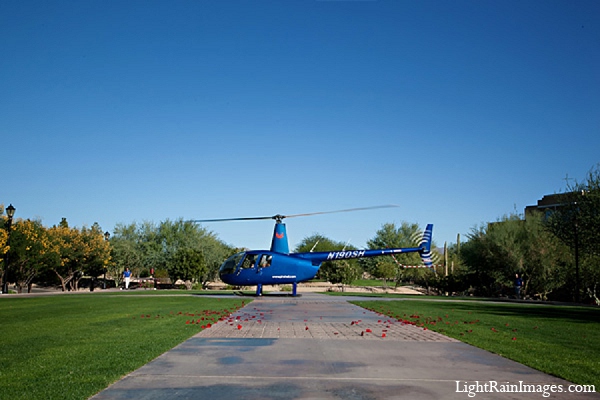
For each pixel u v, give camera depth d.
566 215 31.67
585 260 34.47
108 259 46.78
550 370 7.54
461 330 12.65
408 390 6.29
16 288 41.84
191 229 59.62
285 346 9.63
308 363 7.95
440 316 16.69
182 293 32.25
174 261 47.06
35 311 17.02
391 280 68.69
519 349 9.55
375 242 72.94
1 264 35.47
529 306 23.98
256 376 6.98
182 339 10.23
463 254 43.03
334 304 22.11
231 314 16.42
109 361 7.75
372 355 8.76
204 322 13.62
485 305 24.03
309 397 5.91
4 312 16.61
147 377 6.86
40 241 36.53
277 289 48.88
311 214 27.23
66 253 40.53
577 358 8.62
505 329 13.13
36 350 8.73
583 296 36.06
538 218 38.41
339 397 5.92
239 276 27.31
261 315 16.22
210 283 57.12
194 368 7.48
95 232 48.09
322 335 11.35
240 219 27.42
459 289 41.34
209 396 5.92
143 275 61.78
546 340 10.98
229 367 7.57
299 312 17.66
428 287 46.56
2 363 7.56
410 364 7.98
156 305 19.95
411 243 70.19
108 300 23.58
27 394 5.74
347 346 9.75
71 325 12.62
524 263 36.62
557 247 36.00
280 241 28.03
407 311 18.67
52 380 6.46
